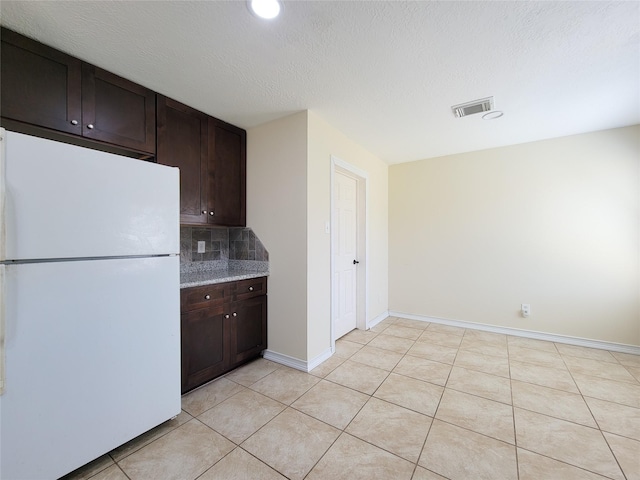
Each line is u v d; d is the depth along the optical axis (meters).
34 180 1.22
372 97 2.25
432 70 1.89
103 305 1.43
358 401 2.03
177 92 2.15
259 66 1.84
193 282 2.14
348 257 3.51
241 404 1.99
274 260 2.71
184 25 1.47
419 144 3.36
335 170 3.14
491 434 1.68
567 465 1.45
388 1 1.32
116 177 1.47
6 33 1.48
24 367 1.20
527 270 3.32
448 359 2.73
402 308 4.16
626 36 1.56
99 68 1.82
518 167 3.36
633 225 2.83
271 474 1.40
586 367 2.54
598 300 2.98
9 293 1.16
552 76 1.96
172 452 1.54
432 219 3.91
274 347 2.71
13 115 1.50
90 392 1.38
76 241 1.33
